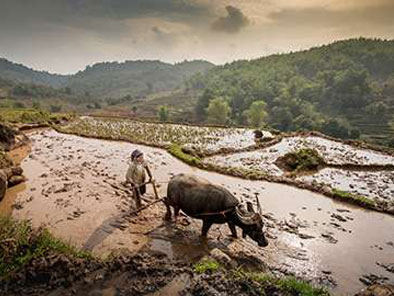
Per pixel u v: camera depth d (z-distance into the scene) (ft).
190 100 622.13
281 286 21.88
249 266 25.39
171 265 24.25
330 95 512.63
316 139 93.76
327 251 28.86
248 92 525.34
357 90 482.69
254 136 98.07
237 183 48.85
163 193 41.22
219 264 24.43
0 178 36.86
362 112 453.99
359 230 33.91
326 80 581.53
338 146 84.48
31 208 34.63
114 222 31.63
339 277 24.94
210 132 104.63
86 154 63.26
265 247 28.63
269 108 474.08
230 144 84.28
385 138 302.66
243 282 21.86
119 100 646.74
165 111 377.71
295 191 46.21
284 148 79.66
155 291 21.39
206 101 447.83
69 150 66.90
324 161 64.54
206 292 21.07
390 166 64.69
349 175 58.23
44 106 521.24
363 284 24.21
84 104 620.08
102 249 26.66
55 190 40.06
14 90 617.21
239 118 406.00
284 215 36.96
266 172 57.47
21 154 61.36
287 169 60.90
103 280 22.29
